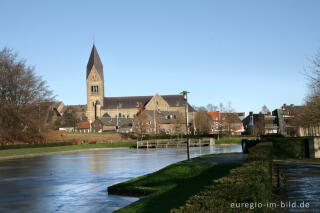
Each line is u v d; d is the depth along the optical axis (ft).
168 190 43.06
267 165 35.19
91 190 57.57
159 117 442.09
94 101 524.93
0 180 73.77
